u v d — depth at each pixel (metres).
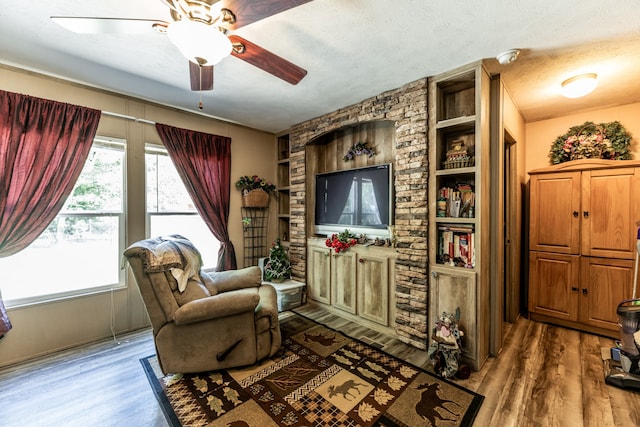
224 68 2.12
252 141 3.72
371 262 2.73
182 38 1.21
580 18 1.52
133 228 2.69
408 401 1.65
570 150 2.83
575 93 2.26
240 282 2.57
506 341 2.44
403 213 2.42
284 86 2.45
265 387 1.79
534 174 2.90
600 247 2.54
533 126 3.30
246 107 2.96
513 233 2.86
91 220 2.48
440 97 2.31
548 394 1.71
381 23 1.59
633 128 2.71
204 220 3.14
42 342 2.21
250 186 3.54
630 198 2.40
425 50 1.87
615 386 1.78
